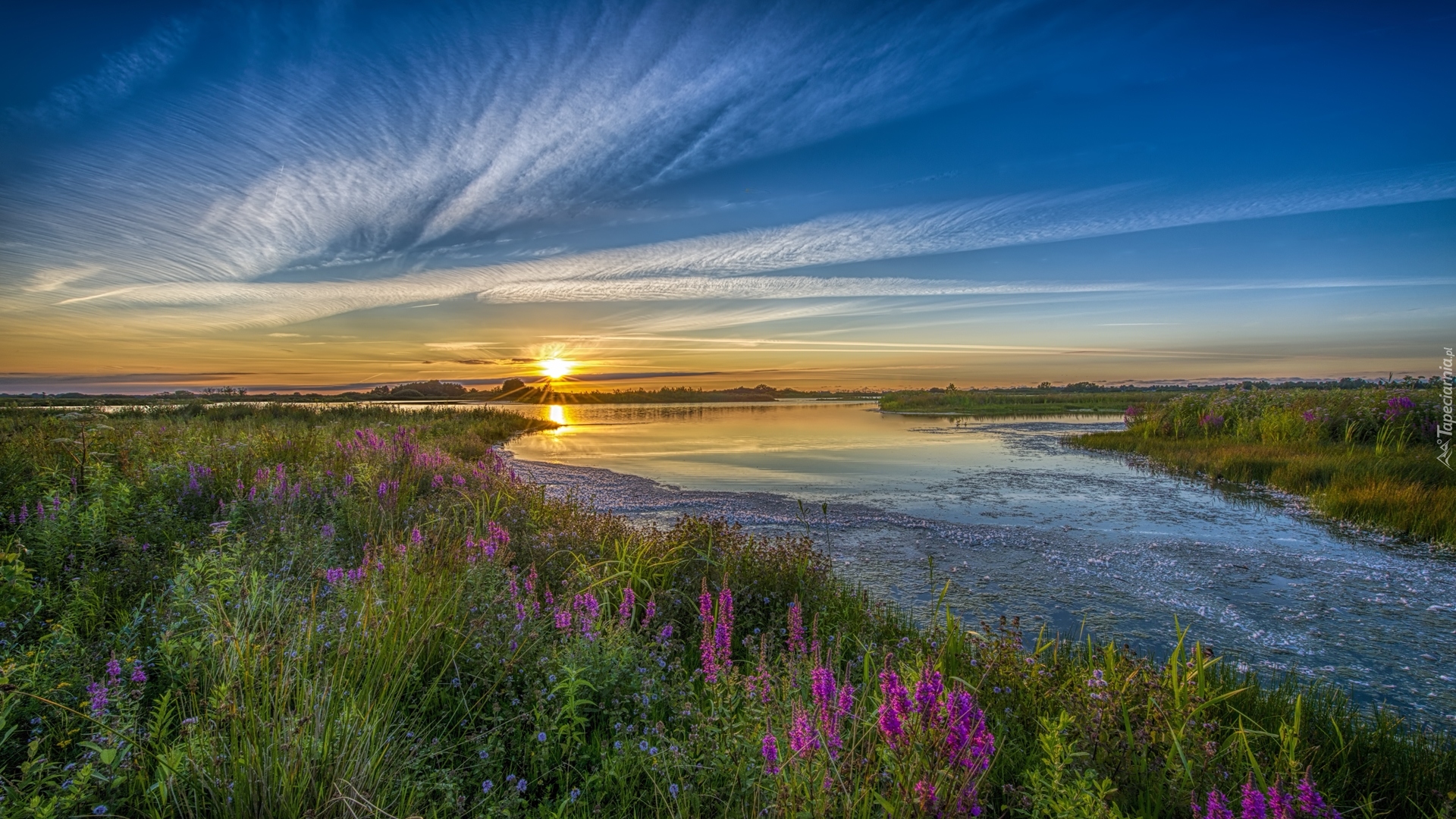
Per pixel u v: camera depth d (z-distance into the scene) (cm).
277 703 286
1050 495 1320
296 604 425
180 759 257
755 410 5872
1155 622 641
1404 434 1611
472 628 420
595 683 378
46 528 572
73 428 1086
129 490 716
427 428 2362
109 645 371
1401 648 578
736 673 388
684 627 565
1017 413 4866
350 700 307
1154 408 2703
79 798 231
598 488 1436
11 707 281
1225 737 380
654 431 3247
